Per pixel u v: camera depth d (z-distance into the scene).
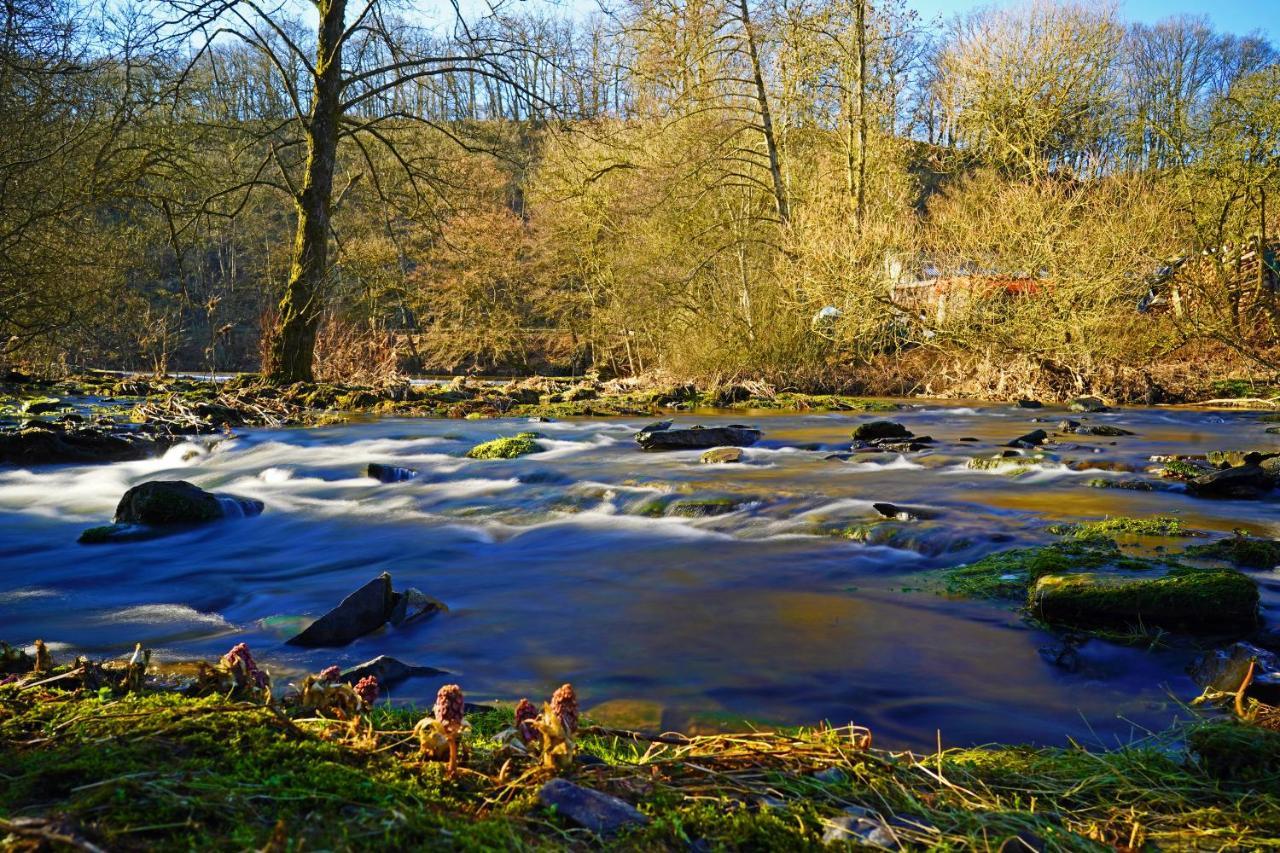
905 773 2.73
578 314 35.53
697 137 25.44
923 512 7.24
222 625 5.18
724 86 26.48
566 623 5.02
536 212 35.69
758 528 7.18
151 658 4.48
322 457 11.57
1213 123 24.16
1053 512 7.45
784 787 2.53
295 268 19.72
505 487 9.27
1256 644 4.43
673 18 25.06
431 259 37.69
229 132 19.28
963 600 5.29
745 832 2.17
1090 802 2.67
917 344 24.41
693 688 4.03
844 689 4.02
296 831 1.91
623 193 27.22
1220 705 3.74
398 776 2.31
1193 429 14.55
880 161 26.94
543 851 1.96
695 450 12.28
